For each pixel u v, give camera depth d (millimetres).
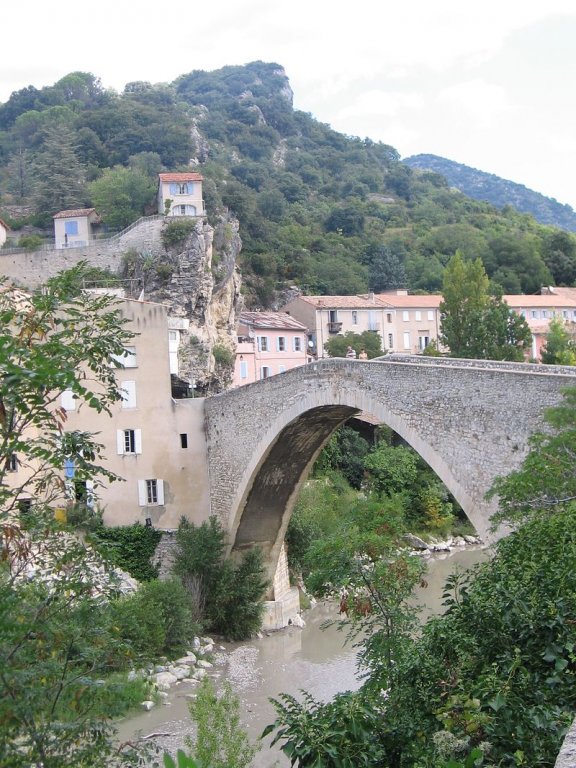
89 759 12727
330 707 15703
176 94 187625
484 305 74875
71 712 13164
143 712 33188
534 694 13852
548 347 75625
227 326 74062
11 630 12180
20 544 13680
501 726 13258
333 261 108375
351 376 35906
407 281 116125
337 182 156500
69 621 13578
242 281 95250
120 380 47500
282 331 81188
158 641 37594
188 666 38688
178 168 111938
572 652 14594
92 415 47031
